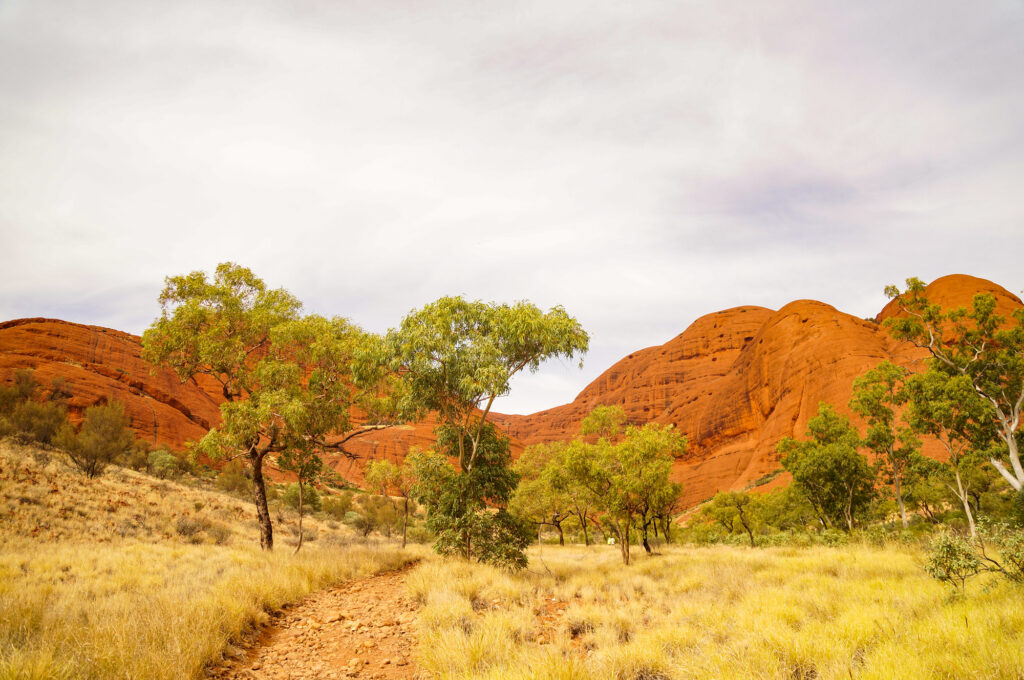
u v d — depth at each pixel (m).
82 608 7.85
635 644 6.40
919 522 31.12
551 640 7.48
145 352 18.56
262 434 18.81
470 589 10.19
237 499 37.59
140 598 8.73
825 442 34.09
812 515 40.56
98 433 32.72
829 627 6.33
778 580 11.55
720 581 11.63
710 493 98.12
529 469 39.69
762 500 42.69
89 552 14.75
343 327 20.16
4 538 15.09
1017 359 20.23
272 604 9.63
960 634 5.22
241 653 7.22
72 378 67.62
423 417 16.95
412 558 17.73
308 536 28.66
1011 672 4.12
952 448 25.42
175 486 34.44
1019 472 19.48
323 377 18.91
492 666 5.66
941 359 22.64
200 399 91.00
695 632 6.90
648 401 173.38
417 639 7.68
